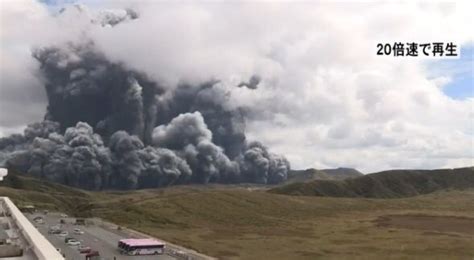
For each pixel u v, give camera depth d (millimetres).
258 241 147125
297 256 122062
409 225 193500
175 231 165625
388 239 153500
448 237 156750
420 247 137375
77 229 127500
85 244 104062
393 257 122250
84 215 194875
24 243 52906
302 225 194625
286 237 158500
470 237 157250
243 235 162250
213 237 154375
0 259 45000
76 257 88500
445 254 126625
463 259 120000
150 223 182875
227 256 116062
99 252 95625
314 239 154000
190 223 190750
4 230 68938
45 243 45688
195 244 131125
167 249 103250
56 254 38125
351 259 119312
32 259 44688
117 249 99938
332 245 141500
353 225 194500
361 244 143625
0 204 113188
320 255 124125
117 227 139750
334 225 194625
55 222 143625
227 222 198250
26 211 184750
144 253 95562
